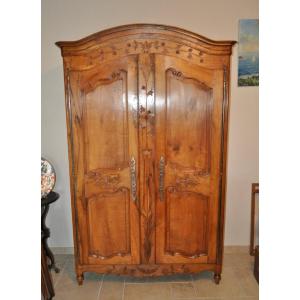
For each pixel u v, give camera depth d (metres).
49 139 2.60
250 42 2.47
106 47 1.91
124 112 1.98
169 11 2.42
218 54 1.92
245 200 2.69
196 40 1.89
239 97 2.55
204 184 2.06
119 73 1.94
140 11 2.42
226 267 2.50
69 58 1.92
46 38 2.46
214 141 2.01
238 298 2.12
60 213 2.70
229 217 2.71
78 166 2.04
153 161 2.03
